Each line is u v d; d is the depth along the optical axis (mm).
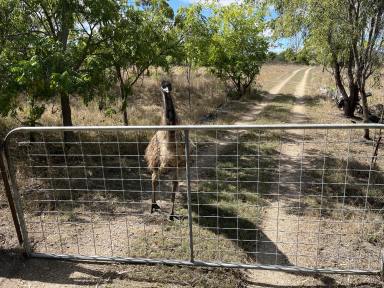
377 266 4691
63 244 5184
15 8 8195
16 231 4910
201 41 12383
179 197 6773
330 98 20609
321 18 10984
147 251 4969
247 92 21688
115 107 13617
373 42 10836
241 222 5828
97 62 8352
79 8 8234
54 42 7648
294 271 4492
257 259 4898
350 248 5141
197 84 21875
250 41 20078
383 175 8023
